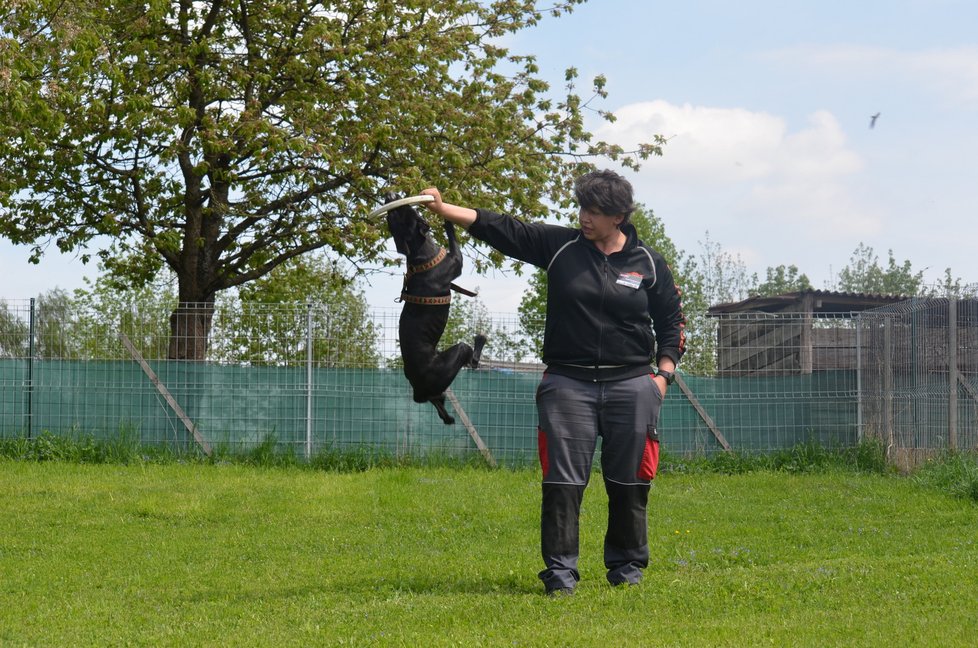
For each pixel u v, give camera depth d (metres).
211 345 15.03
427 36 17.67
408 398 15.06
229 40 18.22
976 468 11.83
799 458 14.65
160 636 5.02
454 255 5.60
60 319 15.08
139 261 20.44
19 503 11.02
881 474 13.95
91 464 14.30
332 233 17.16
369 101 17.31
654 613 5.15
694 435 15.17
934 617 4.96
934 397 13.54
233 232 18.86
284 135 16.39
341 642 4.67
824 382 14.96
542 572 5.81
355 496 11.41
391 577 6.70
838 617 4.99
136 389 15.00
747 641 4.48
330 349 15.02
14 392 15.04
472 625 4.98
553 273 5.76
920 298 13.87
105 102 16.84
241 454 14.88
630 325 5.73
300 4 17.59
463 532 9.27
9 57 11.44
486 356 15.02
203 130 16.94
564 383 5.73
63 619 5.62
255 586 6.62
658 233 31.08
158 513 10.38
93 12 15.05
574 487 5.73
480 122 17.52
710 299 45.88
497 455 15.05
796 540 8.60
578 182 5.68
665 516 10.20
